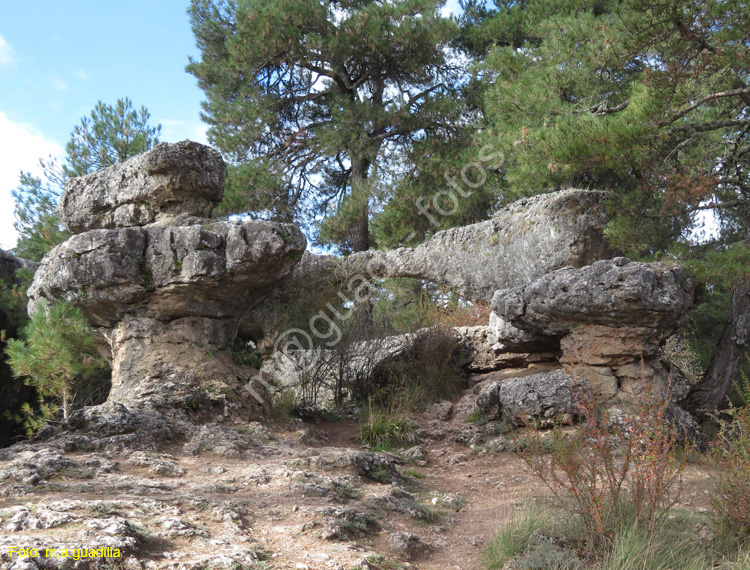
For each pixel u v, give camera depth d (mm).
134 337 8805
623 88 12336
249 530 4496
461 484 7266
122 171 9578
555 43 12281
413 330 14062
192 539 4070
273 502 5195
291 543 4328
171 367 8625
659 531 4672
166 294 8719
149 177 9242
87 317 9047
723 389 10438
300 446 7668
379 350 11906
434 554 4863
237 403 8609
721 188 11477
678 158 11398
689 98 9883
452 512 6062
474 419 9867
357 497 5773
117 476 5480
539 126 11758
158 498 4852
